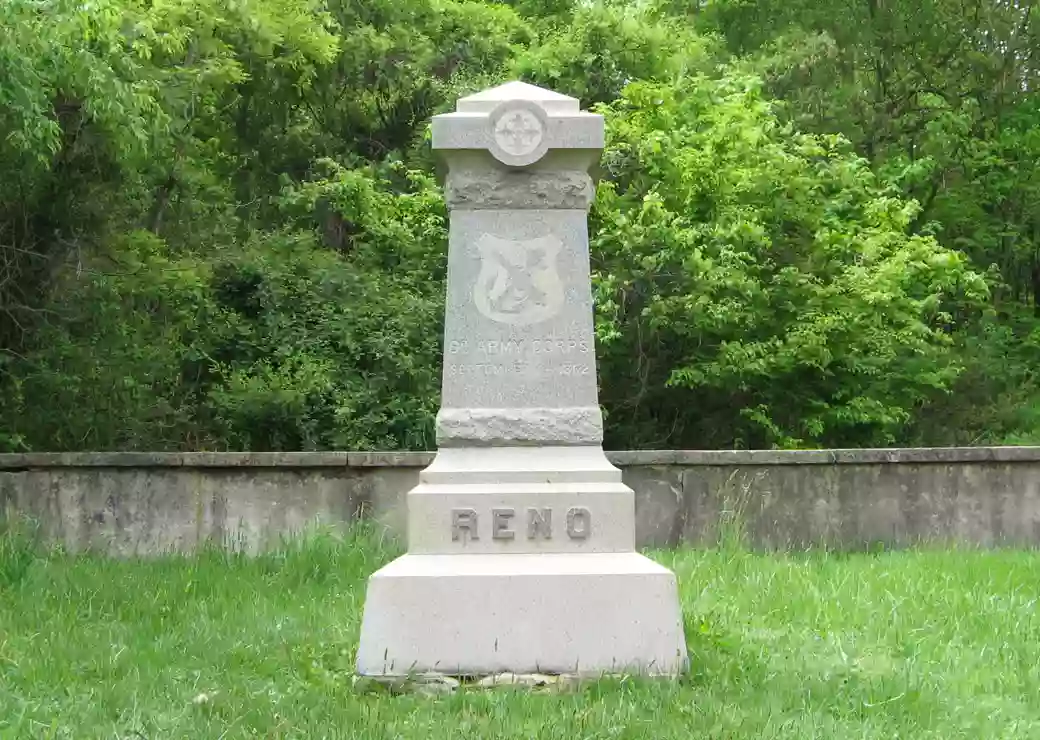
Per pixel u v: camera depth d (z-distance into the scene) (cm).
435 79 2305
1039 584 1020
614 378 2003
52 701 639
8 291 1576
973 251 2758
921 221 2667
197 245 1978
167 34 1708
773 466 1379
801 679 692
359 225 2170
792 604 903
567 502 732
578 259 763
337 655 742
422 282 2033
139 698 645
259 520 1329
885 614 870
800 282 1925
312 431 1855
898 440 2248
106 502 1319
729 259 1855
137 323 1736
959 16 2784
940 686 687
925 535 1389
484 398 754
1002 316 2770
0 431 1591
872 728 599
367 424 1862
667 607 705
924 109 2723
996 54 2820
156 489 1324
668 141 1884
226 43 1989
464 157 762
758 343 1894
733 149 1920
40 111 1188
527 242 763
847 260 2038
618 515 733
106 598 945
